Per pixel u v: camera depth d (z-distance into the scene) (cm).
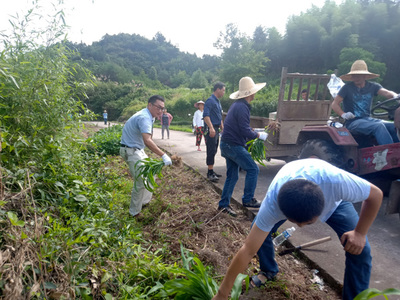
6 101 321
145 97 5000
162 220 402
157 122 2781
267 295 270
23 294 190
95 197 356
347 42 4075
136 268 258
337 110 483
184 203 472
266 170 702
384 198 507
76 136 407
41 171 321
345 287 243
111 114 5219
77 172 398
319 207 161
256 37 6775
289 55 5034
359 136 496
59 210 297
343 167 479
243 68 4122
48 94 345
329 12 5128
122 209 419
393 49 4081
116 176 548
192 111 3806
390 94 458
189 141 1284
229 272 192
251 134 399
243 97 407
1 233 218
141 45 15000
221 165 740
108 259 259
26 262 201
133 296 224
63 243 235
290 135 629
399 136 407
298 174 201
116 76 7962
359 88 474
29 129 329
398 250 348
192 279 220
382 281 289
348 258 234
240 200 479
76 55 398
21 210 253
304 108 636
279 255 340
